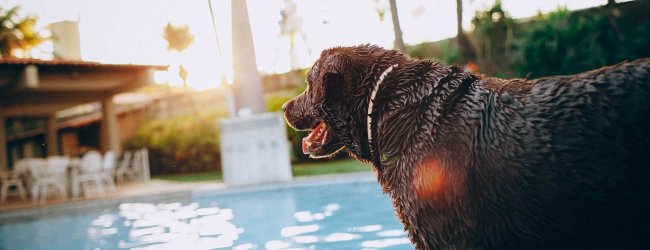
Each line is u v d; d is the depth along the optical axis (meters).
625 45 11.17
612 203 1.40
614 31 11.59
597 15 11.82
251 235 5.46
